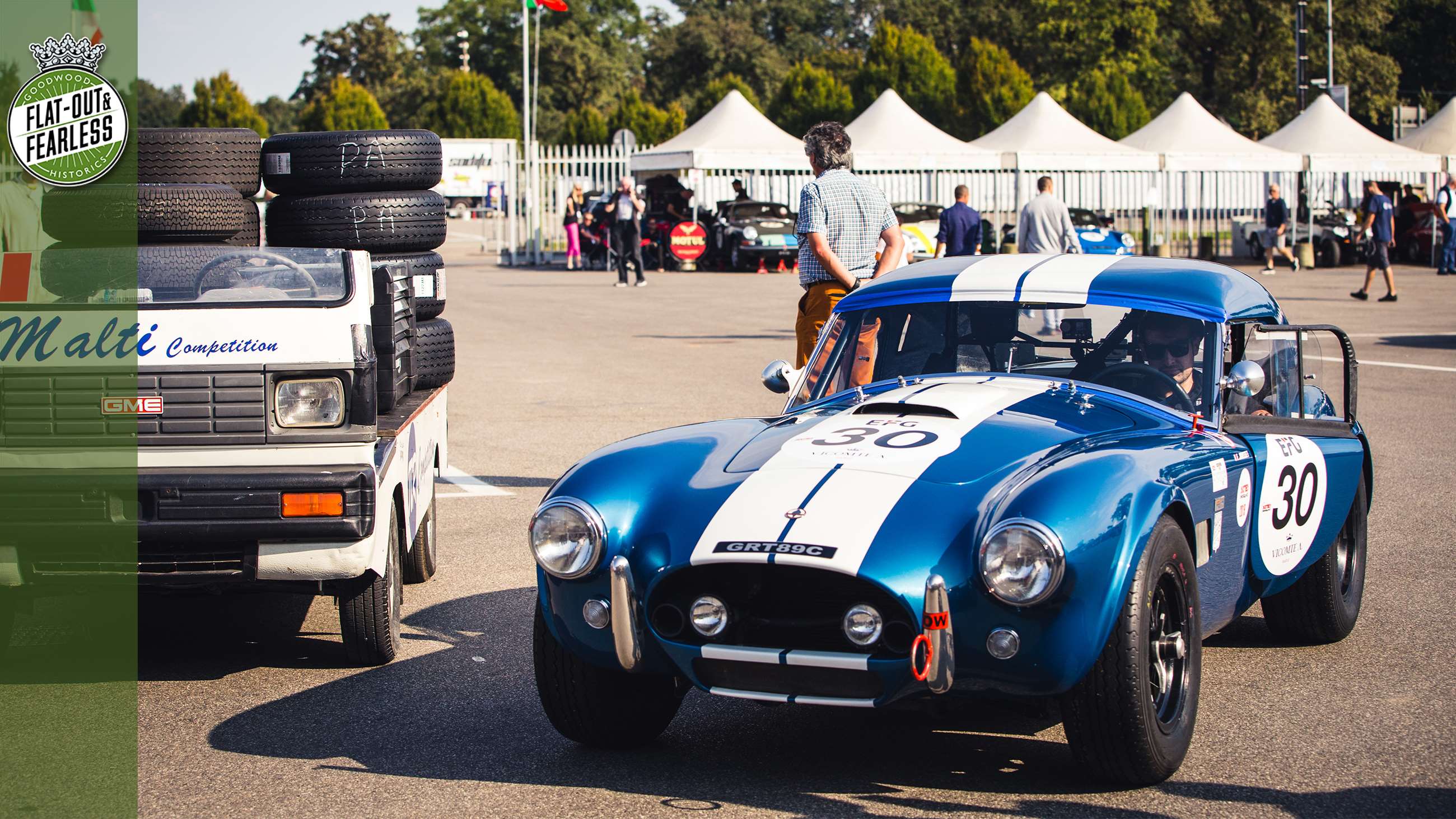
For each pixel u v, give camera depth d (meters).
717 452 4.25
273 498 4.75
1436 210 30.06
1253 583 4.68
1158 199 35.38
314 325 4.89
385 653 5.20
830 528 3.67
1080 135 32.09
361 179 6.82
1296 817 3.66
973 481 3.81
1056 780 3.96
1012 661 3.57
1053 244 14.63
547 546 3.94
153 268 5.32
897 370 4.97
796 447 4.14
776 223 31.42
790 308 21.89
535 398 12.40
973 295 4.97
